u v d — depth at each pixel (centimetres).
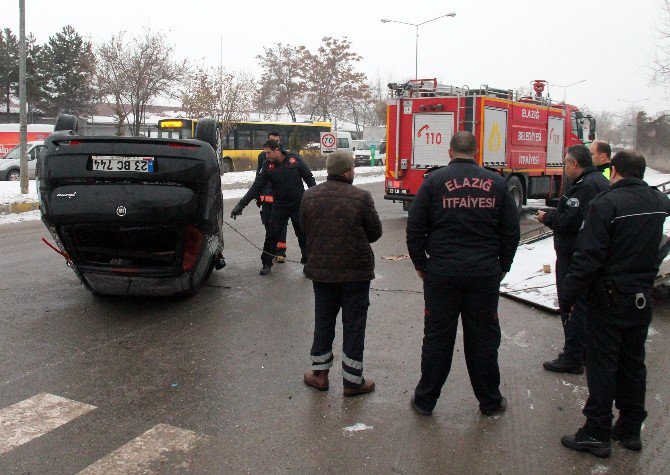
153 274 631
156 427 413
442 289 417
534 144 1448
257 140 3122
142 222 594
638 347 385
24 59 1734
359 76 4950
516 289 744
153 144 589
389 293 756
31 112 5469
